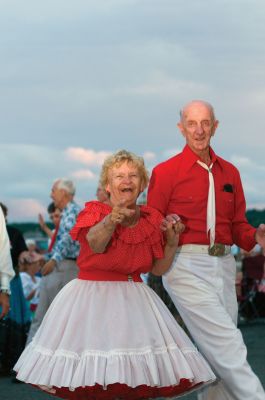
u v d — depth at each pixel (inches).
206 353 246.5
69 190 405.4
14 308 415.8
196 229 251.8
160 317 215.9
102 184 220.1
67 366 204.5
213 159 256.7
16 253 418.6
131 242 215.0
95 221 212.2
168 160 258.7
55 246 401.4
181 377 209.8
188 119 254.5
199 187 253.1
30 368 208.5
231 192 257.9
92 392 208.2
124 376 201.0
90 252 214.4
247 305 686.5
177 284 250.4
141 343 207.2
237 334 244.7
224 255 255.8
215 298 249.0
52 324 212.8
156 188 254.7
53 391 211.3
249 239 258.7
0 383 379.9
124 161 215.3
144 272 222.7
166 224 220.7
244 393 238.7
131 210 202.8
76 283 217.3
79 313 211.0
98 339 205.9
